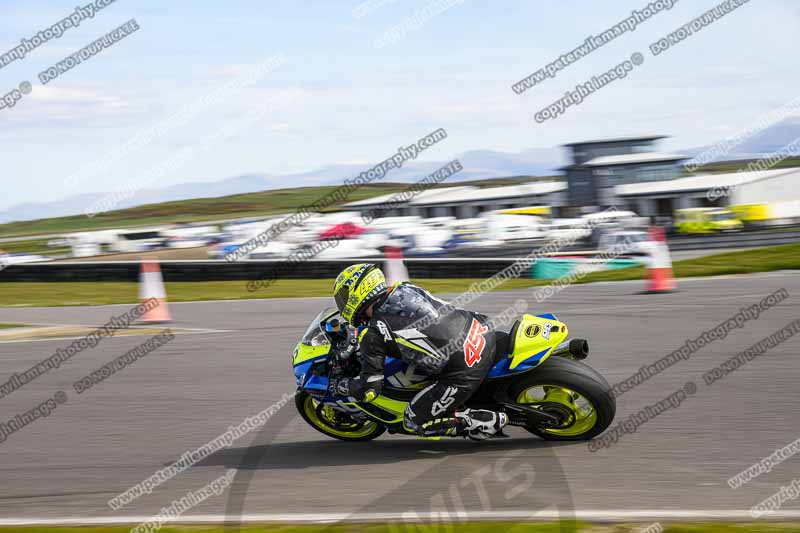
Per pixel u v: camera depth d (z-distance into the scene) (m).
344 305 6.55
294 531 4.88
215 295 21.62
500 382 6.73
